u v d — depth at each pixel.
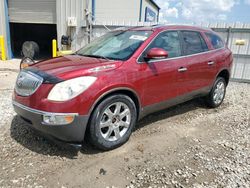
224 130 4.38
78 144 3.16
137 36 4.07
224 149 3.64
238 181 2.86
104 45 4.28
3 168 2.92
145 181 2.81
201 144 3.79
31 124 3.20
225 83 5.79
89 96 3.04
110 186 2.71
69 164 3.07
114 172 2.96
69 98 2.94
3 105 5.04
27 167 2.97
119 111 3.46
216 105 5.60
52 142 3.54
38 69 3.36
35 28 17.98
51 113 2.92
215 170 3.08
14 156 3.18
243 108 5.76
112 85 3.25
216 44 5.43
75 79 3.03
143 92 3.71
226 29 8.97
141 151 3.48
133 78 3.52
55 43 11.45
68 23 11.39
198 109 5.51
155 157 3.34
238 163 3.25
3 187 2.61
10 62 11.80
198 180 2.87
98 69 3.24
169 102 4.27
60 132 2.98
